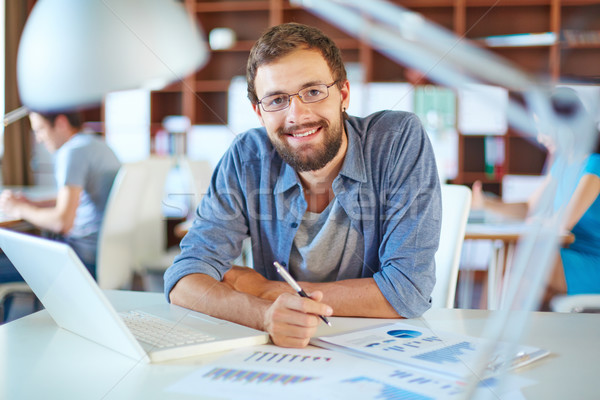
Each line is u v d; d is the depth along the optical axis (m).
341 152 0.81
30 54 3.00
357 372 0.51
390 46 3.16
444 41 2.96
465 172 1.95
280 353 0.57
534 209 0.59
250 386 0.48
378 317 0.73
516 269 0.58
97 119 2.98
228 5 3.46
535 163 1.89
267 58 0.76
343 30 3.27
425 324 0.68
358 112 1.74
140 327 0.64
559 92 0.63
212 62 3.40
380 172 0.81
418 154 0.82
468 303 1.39
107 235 1.31
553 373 0.50
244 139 0.88
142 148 1.61
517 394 0.45
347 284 0.76
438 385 0.47
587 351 0.56
